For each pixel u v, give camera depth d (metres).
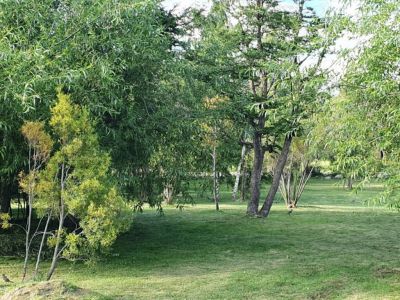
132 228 15.62
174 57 12.13
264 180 26.25
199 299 7.20
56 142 8.45
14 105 8.08
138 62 10.27
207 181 18.89
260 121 18.41
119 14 8.78
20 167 9.52
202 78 13.80
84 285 8.05
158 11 11.04
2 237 10.84
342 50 6.96
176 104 11.97
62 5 9.37
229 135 18.95
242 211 21.25
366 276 8.79
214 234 14.52
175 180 12.41
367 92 6.61
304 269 9.46
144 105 11.04
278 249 11.98
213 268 9.63
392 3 6.28
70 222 13.01
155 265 9.95
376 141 6.79
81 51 9.12
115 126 10.38
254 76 17.00
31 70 8.05
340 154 7.04
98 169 6.97
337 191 35.53
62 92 8.00
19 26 8.91
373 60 6.55
